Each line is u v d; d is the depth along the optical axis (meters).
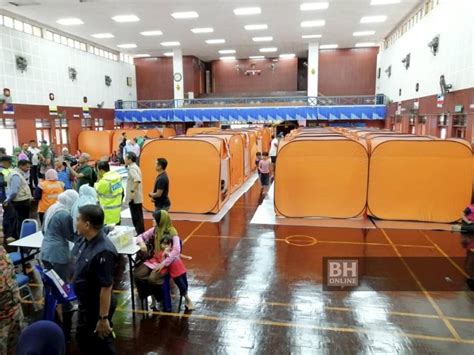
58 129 19.11
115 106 25.56
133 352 3.68
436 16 14.29
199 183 9.10
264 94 29.66
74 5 15.32
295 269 5.68
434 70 14.55
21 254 5.00
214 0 15.11
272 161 15.51
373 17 18.39
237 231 7.67
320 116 23.47
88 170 7.57
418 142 7.94
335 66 27.14
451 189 7.90
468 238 7.05
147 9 16.14
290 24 19.45
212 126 26.03
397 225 7.90
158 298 4.58
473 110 10.91
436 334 3.96
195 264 5.92
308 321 4.23
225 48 26.02
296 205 8.58
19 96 16.22
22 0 14.45
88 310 3.10
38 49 17.53
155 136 20.09
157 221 4.53
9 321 2.77
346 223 8.11
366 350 3.69
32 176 12.29
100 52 24.38
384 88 24.34
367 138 9.61
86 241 3.14
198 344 3.81
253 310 4.48
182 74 26.84
